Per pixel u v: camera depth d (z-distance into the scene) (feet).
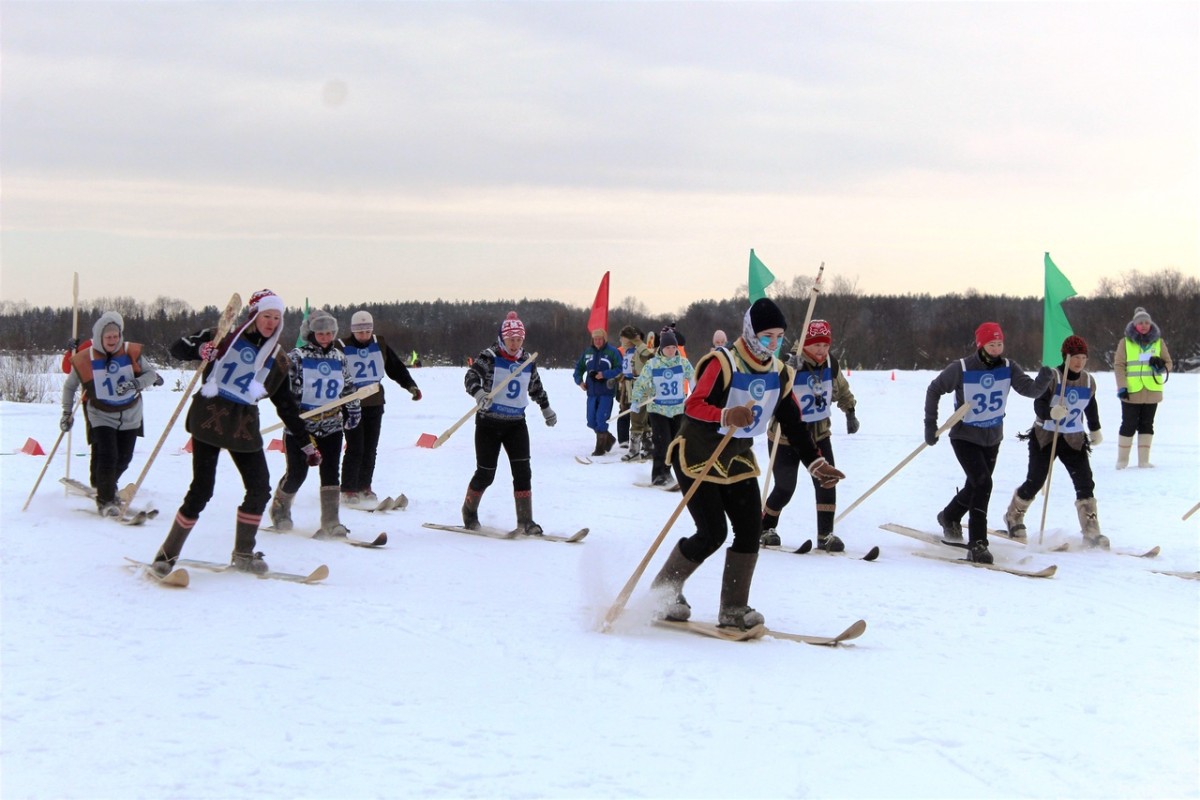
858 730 13.20
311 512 30.94
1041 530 28.76
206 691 14.08
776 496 27.43
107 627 17.22
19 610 18.26
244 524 21.76
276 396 21.75
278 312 21.21
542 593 20.70
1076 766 12.15
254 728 12.76
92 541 24.72
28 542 24.48
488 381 27.55
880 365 236.22
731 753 12.30
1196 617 20.06
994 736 13.11
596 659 16.05
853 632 17.16
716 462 17.85
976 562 25.73
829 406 27.45
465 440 54.34
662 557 24.68
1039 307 279.08
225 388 20.92
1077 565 25.85
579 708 13.78
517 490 27.53
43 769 11.44
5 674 14.65
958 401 26.73
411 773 11.50
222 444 20.90
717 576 23.09
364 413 32.71
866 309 270.87
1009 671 16.06
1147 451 42.83
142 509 29.71
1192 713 14.10
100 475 28.09
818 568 24.61
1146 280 220.23
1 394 81.76
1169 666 16.46
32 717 13.01
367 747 12.24
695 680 15.12
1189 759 12.37
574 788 11.20
